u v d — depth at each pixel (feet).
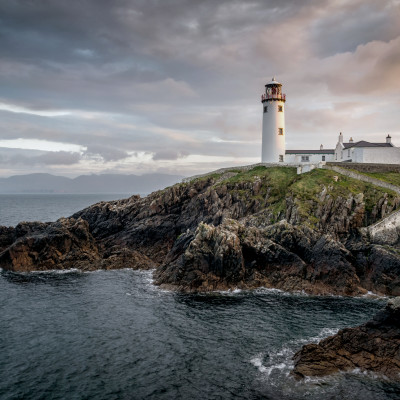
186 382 104.68
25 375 107.65
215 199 270.05
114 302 167.94
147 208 292.81
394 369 102.89
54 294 179.73
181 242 220.02
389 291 175.11
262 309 157.28
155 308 160.04
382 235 209.87
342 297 172.86
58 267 226.79
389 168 288.71
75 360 116.16
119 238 274.77
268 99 336.29
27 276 211.82
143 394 99.45
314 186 244.42
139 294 178.91
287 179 274.57
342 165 290.76
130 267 230.07
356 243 203.41
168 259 221.66
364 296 173.68
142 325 142.31
